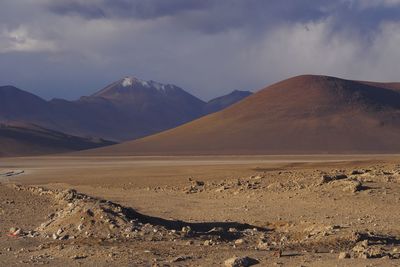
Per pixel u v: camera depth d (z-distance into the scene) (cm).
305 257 1838
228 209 3519
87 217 2589
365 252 1830
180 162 12700
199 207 3691
